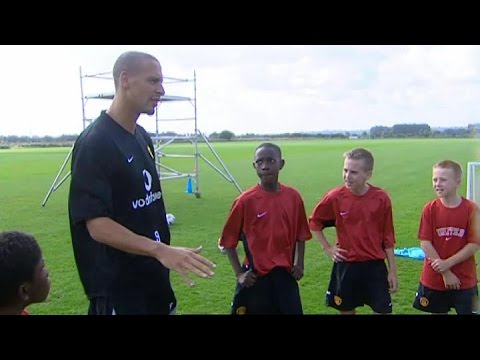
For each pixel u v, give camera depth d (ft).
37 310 13.00
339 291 10.53
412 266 17.03
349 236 10.28
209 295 14.14
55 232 23.85
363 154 10.29
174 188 42.16
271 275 9.42
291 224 9.56
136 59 7.12
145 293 7.66
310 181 45.68
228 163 73.51
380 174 51.01
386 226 10.36
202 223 25.38
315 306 13.15
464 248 9.84
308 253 19.04
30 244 6.07
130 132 7.50
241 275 9.47
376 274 10.23
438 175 10.03
